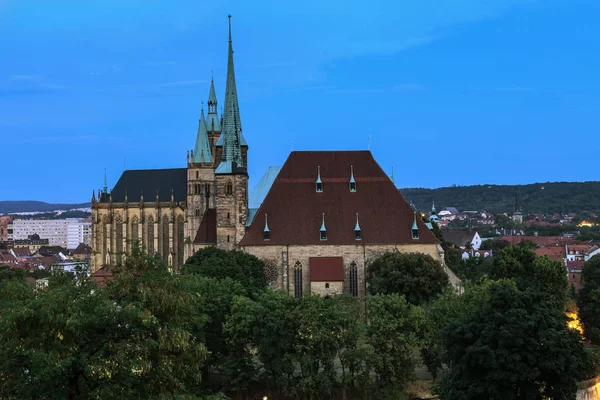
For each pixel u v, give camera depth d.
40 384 52.47
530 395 72.19
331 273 143.38
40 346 53.06
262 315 95.94
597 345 131.25
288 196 151.38
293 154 155.88
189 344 60.47
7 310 54.75
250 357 100.56
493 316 74.31
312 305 95.56
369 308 100.31
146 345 54.78
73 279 63.00
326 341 93.25
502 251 138.25
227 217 154.88
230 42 160.75
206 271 124.62
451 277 159.75
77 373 54.41
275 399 96.94
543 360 71.19
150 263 61.69
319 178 152.88
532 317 72.75
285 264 146.25
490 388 71.38
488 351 71.19
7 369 52.09
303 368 95.19
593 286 134.50
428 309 102.94
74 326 52.00
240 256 135.62
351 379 93.94
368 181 153.75
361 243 146.62
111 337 54.91
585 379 94.44
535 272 130.88
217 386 103.00
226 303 101.94
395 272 125.69
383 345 94.50
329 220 148.88
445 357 86.31
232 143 156.50
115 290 59.09
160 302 58.78
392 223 148.88
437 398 94.62
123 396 53.00
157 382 56.66
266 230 147.12
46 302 53.84
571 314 132.38
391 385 94.44
